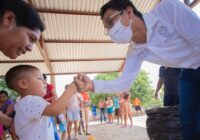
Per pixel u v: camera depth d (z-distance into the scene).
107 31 1.89
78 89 1.79
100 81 2.01
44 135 1.72
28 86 1.77
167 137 2.86
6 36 1.13
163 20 1.71
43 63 13.72
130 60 2.07
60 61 13.76
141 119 12.75
